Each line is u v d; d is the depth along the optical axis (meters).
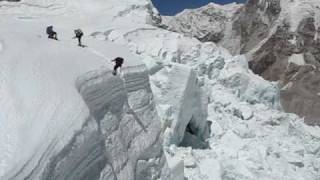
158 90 30.55
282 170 32.53
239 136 35.47
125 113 19.97
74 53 20.22
